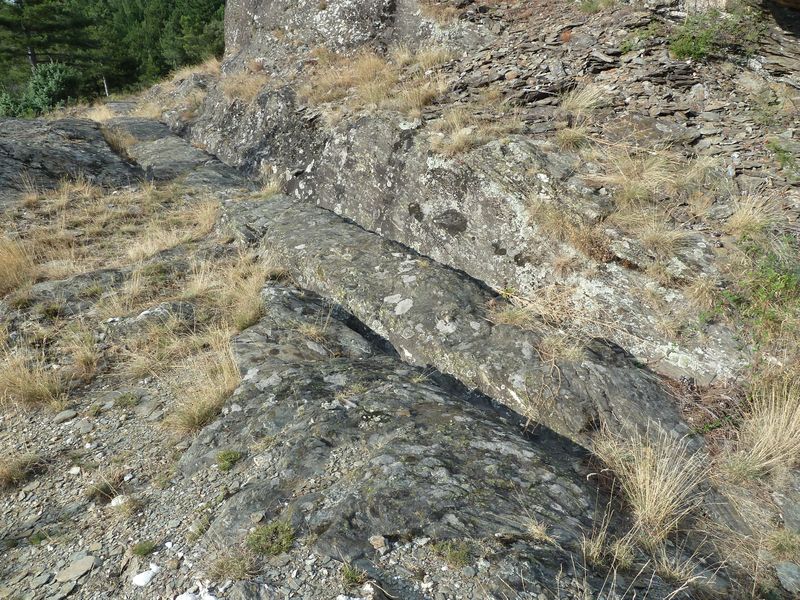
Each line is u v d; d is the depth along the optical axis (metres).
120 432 3.67
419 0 9.79
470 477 2.89
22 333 4.79
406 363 4.52
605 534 2.70
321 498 2.75
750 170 5.51
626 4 8.00
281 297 5.16
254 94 10.62
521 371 4.08
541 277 5.15
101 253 6.55
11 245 6.16
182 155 10.35
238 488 2.96
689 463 3.33
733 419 3.85
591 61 7.22
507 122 6.64
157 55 31.62
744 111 6.23
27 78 26.02
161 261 6.11
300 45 11.32
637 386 4.02
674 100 6.49
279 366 4.02
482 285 5.45
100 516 2.94
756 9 7.20
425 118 7.16
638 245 4.95
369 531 2.52
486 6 9.29
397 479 2.79
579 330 4.61
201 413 3.66
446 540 2.46
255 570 2.38
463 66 8.18
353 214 7.18
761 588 2.79
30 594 2.45
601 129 6.30
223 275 5.79
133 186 8.83
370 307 5.04
